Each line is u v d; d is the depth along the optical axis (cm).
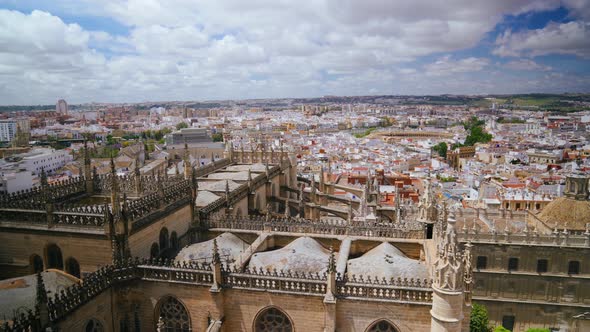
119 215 3984
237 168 10081
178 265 4112
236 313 4009
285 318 3944
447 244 3344
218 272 3934
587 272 8719
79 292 3562
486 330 7919
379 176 18050
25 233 4259
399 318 3669
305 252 4591
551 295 8919
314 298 3797
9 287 3603
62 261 4209
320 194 9969
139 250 4347
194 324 4075
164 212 4778
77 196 5334
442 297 3341
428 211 5062
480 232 9125
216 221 5653
